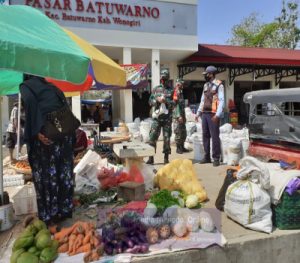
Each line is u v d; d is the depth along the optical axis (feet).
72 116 12.09
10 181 18.63
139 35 46.60
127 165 18.28
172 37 48.21
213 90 23.77
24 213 14.83
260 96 19.49
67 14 43.06
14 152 29.58
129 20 45.93
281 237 12.67
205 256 11.74
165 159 25.79
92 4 43.98
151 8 46.83
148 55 53.42
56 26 13.25
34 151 11.88
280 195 12.88
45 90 11.68
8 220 13.20
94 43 44.62
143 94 55.52
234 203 13.42
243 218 13.05
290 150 17.65
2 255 11.07
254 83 64.54
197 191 16.34
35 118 11.32
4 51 9.52
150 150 18.11
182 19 48.42
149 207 12.87
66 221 13.34
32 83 11.59
